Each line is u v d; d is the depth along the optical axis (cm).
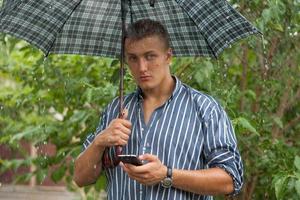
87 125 474
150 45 278
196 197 285
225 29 301
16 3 285
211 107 289
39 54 489
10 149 538
